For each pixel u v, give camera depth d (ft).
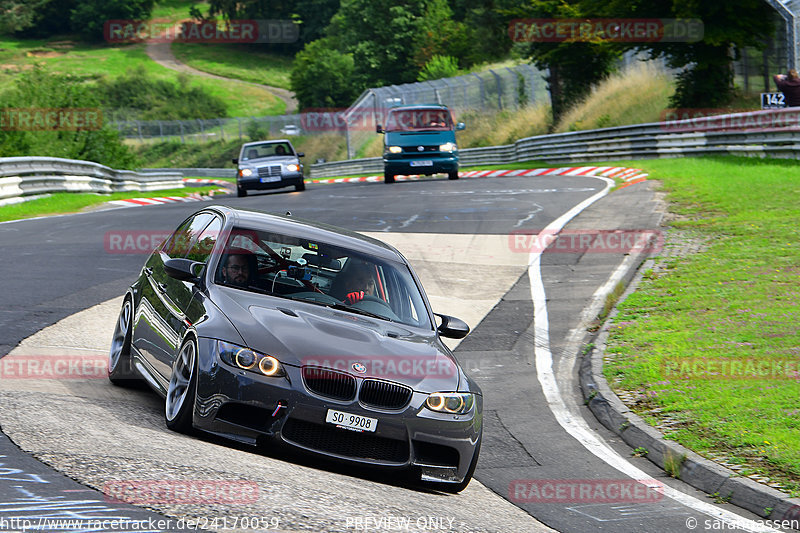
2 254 175.73
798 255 164.55
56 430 64.54
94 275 157.07
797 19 374.22
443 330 85.76
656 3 406.41
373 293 82.94
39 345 103.76
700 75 416.87
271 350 68.74
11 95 461.37
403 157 363.15
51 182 334.03
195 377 68.85
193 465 60.70
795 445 83.82
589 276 169.99
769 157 302.66
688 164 320.70
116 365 88.94
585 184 302.86
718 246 179.52
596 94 553.23
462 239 204.54
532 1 531.91
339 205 271.28
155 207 297.33
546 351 128.98
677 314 136.56
